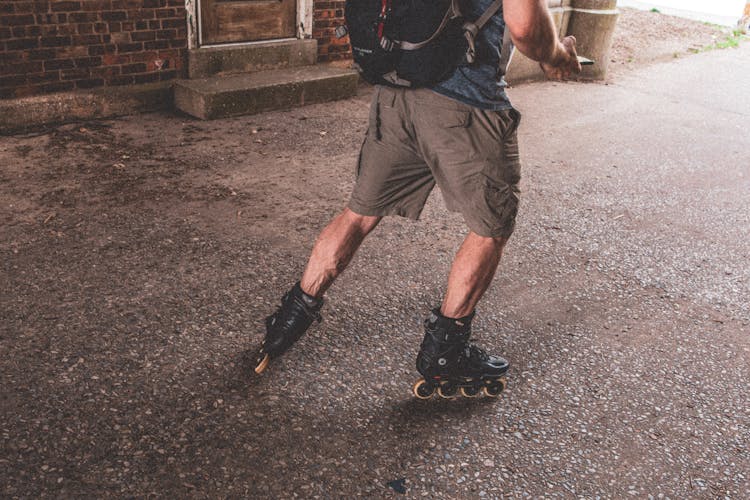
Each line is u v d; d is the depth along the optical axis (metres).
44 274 3.20
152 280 3.22
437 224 4.03
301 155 4.98
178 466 2.18
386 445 2.35
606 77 8.36
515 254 3.78
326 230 2.49
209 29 5.96
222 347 2.78
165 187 4.25
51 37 5.07
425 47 2.05
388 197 2.40
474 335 3.01
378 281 3.37
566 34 8.06
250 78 6.02
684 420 2.60
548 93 7.43
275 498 2.10
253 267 3.41
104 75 5.44
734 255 3.99
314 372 2.68
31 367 2.57
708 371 2.91
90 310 2.95
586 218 4.33
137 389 2.50
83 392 2.46
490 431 2.46
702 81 8.51
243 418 2.41
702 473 2.35
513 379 2.75
